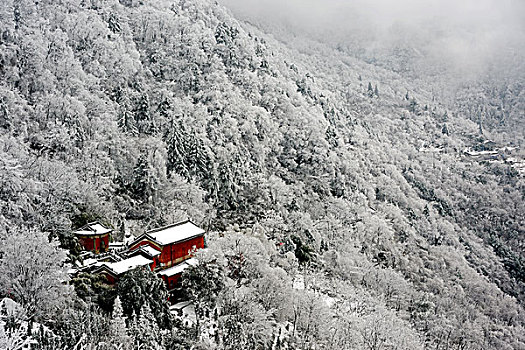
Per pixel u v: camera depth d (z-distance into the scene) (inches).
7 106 4242.1
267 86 7632.9
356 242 5221.5
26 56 5206.7
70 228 3144.7
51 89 5032.0
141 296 2561.5
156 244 3193.9
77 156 4087.1
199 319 2733.8
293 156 6501.0
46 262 2329.0
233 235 3440.0
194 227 3533.5
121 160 4525.1
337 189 6318.9
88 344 2059.5
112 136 4667.8
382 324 3216.0
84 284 2573.8
